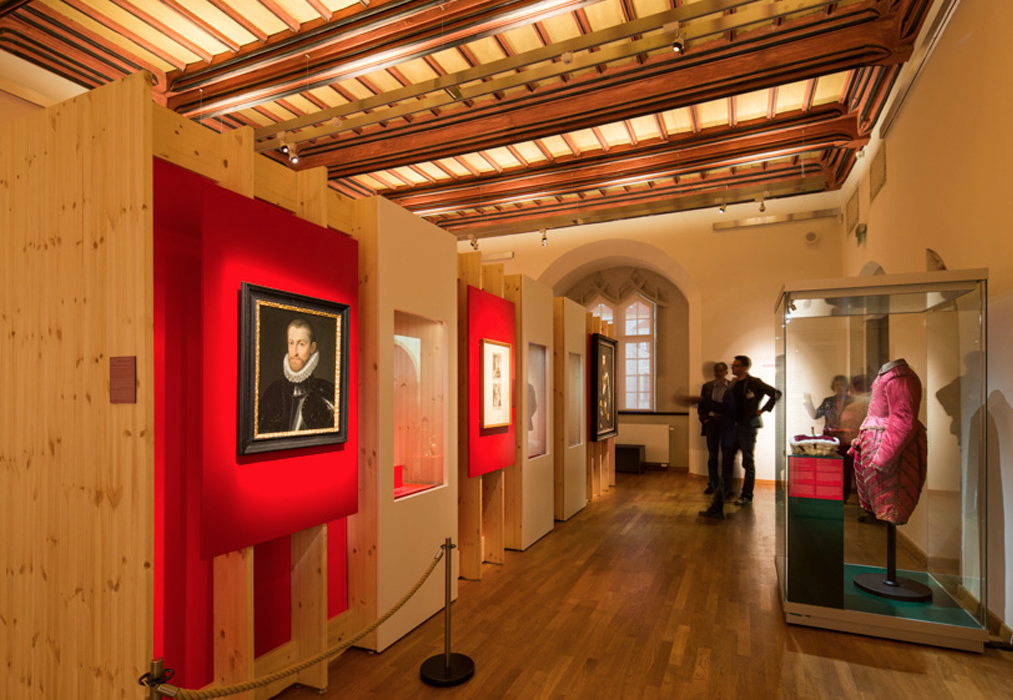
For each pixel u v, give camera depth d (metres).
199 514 2.48
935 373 3.61
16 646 2.53
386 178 9.56
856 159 7.74
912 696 2.86
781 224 9.57
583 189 8.99
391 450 3.51
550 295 6.43
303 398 2.83
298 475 2.82
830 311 3.82
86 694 2.29
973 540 3.46
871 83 6.02
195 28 5.39
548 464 6.25
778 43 5.11
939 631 3.41
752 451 7.34
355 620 3.41
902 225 5.68
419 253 3.88
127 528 2.17
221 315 2.42
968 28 3.93
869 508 3.74
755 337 9.62
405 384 4.16
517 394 5.55
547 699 2.82
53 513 2.40
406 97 5.66
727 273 9.87
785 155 7.64
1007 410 3.49
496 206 10.66
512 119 6.88
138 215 2.16
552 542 5.82
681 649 3.38
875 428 3.75
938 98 4.55
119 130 2.22
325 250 3.05
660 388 11.88
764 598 4.23
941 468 3.60
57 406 2.40
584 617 3.86
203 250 2.35
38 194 2.48
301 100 6.95
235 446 2.48
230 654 2.54
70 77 5.66
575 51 4.93
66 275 2.38
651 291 12.02
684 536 6.03
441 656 3.26
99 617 2.25
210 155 2.65
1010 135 3.34
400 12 4.86
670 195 9.70
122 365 2.19
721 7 4.45
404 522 3.62
